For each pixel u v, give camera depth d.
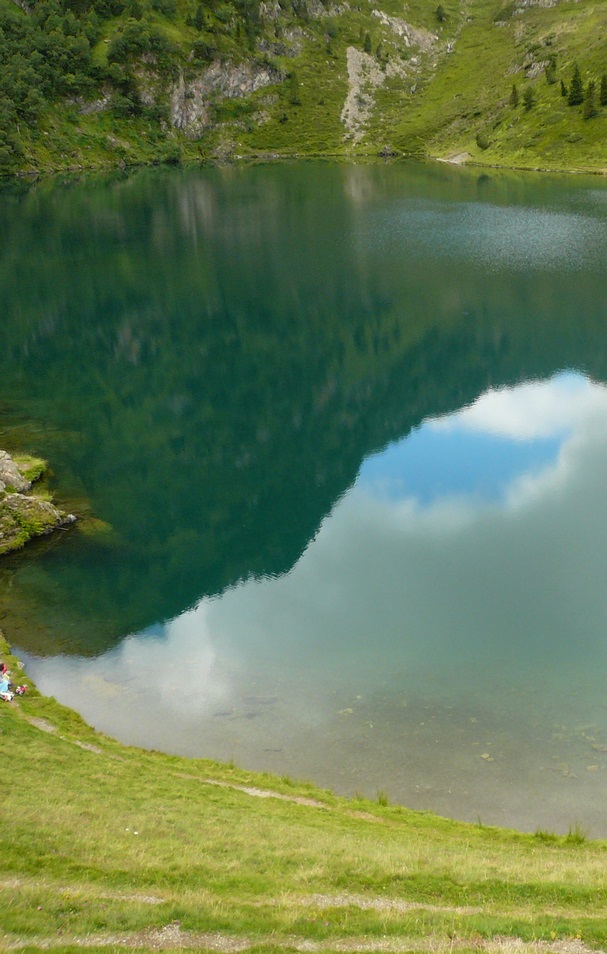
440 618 52.28
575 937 21.91
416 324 118.88
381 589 56.78
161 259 159.62
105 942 21.12
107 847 26.56
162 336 116.50
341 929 22.34
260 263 154.50
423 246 163.62
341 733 40.12
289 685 44.91
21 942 20.59
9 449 80.38
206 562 61.03
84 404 93.25
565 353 106.62
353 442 85.25
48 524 64.38
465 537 64.50
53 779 32.22
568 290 130.12
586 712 41.47
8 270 152.12
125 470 77.25
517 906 24.28
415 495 73.06
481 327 116.81
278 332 117.94
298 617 53.03
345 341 113.75
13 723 38.03
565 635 49.44
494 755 38.09
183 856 26.52
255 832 29.33
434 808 34.59
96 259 159.88
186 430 87.44
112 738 39.28
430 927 22.53
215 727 40.81
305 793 34.62
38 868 24.59
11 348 111.38
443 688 44.16
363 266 149.88
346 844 28.75
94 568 59.47
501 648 48.22
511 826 33.38
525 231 172.88
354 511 70.31
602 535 62.94
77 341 114.12
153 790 32.81
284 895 24.44
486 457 80.38
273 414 92.19
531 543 62.28
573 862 28.20
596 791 35.47
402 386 99.38
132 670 46.66
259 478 76.81
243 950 21.17
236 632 51.28
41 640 50.00
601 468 75.69
